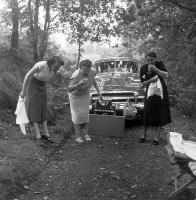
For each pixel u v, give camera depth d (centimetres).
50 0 1411
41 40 1438
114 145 751
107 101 848
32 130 795
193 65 1149
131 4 1564
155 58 741
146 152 700
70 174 578
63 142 768
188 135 785
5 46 1269
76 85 731
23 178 542
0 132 722
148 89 747
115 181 552
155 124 752
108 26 1595
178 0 1395
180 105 1040
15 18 1247
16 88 931
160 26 1577
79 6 1473
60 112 1017
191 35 1437
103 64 1252
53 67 700
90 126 829
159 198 489
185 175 566
